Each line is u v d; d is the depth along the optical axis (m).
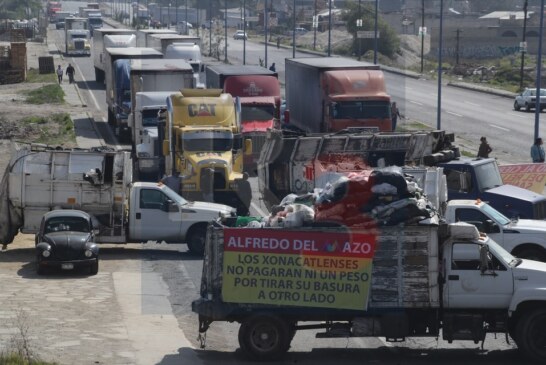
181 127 47.50
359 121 73.50
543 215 48.16
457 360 30.06
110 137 92.81
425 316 29.61
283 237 28.92
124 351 29.53
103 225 48.34
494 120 107.69
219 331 33.72
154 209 47.62
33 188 48.66
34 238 54.38
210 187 40.16
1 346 28.91
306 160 40.19
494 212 41.69
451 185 49.06
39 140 90.81
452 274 29.36
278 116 74.19
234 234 29.12
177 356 29.41
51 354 28.45
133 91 76.31
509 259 30.17
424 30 175.12
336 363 29.50
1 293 38.44
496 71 171.88
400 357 30.41
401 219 28.83
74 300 37.09
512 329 30.06
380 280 28.95
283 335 29.33
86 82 151.38
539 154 69.25
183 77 76.94
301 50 195.50
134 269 44.38
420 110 114.75
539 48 78.56
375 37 115.69
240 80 75.62
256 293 29.09
